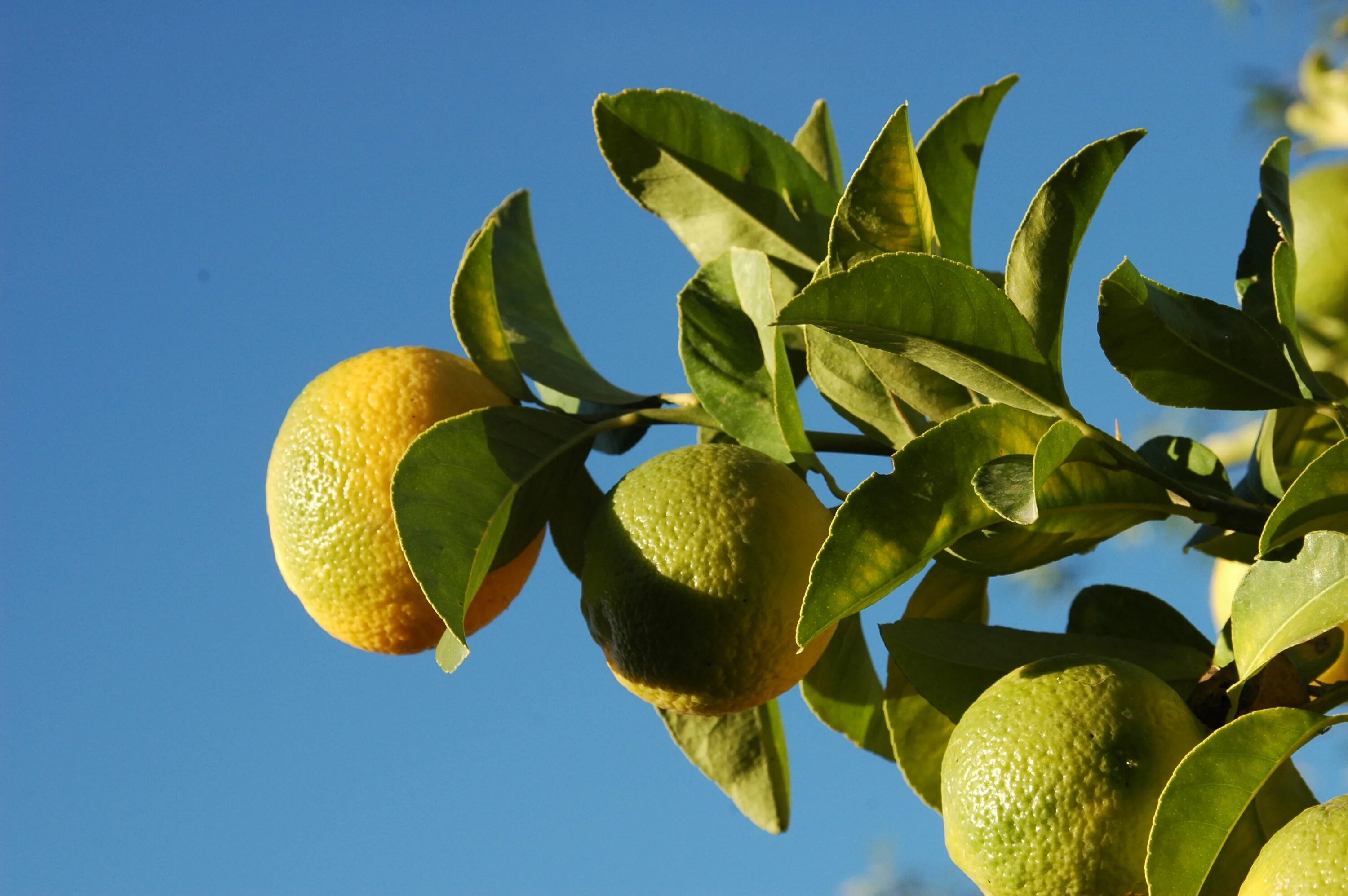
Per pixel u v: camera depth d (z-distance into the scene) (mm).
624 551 824
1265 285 854
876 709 922
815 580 785
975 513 798
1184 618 846
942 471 795
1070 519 821
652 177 910
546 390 925
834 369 875
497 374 873
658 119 901
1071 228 812
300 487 854
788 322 784
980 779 790
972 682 832
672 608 816
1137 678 794
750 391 856
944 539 795
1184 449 855
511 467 836
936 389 856
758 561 816
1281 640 781
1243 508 823
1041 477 780
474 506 822
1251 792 767
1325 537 777
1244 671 792
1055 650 837
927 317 794
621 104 898
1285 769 806
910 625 840
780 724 932
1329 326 967
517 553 852
